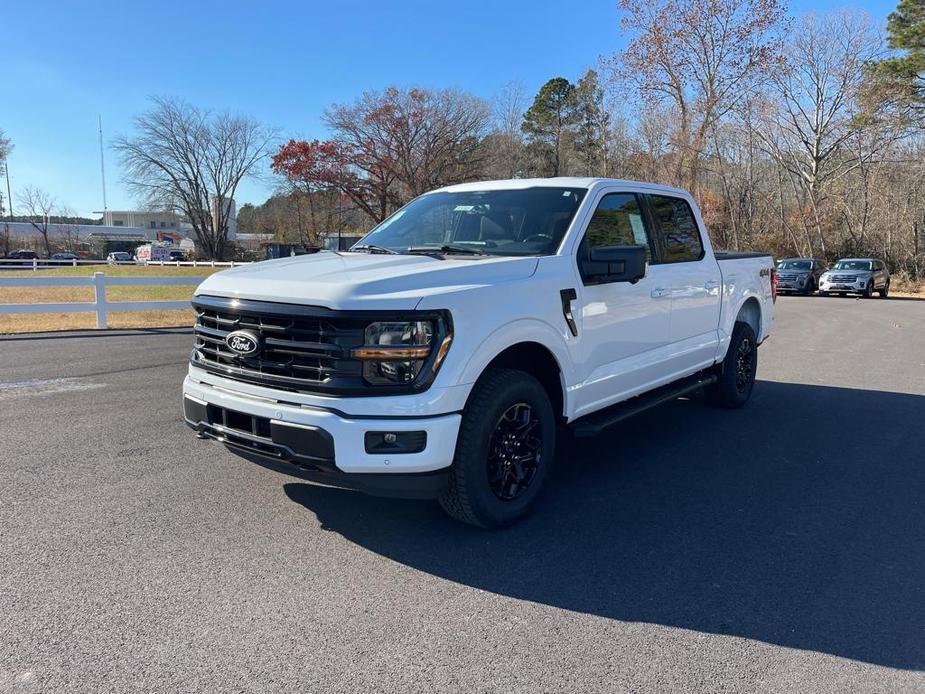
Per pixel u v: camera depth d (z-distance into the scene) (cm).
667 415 667
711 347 604
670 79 3284
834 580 334
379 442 325
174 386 737
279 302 339
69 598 303
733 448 557
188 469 474
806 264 2916
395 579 328
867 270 2725
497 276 374
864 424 636
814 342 1231
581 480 476
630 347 479
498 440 374
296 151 6028
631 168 4066
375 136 5803
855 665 265
